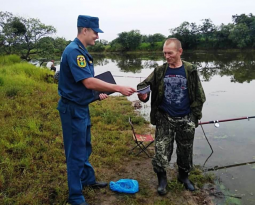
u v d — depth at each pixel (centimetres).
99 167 389
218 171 401
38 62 2088
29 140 444
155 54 5028
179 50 292
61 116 273
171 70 302
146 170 390
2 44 1898
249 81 1294
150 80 318
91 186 331
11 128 477
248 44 4906
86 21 263
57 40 2070
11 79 883
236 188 354
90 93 273
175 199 320
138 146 476
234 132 565
